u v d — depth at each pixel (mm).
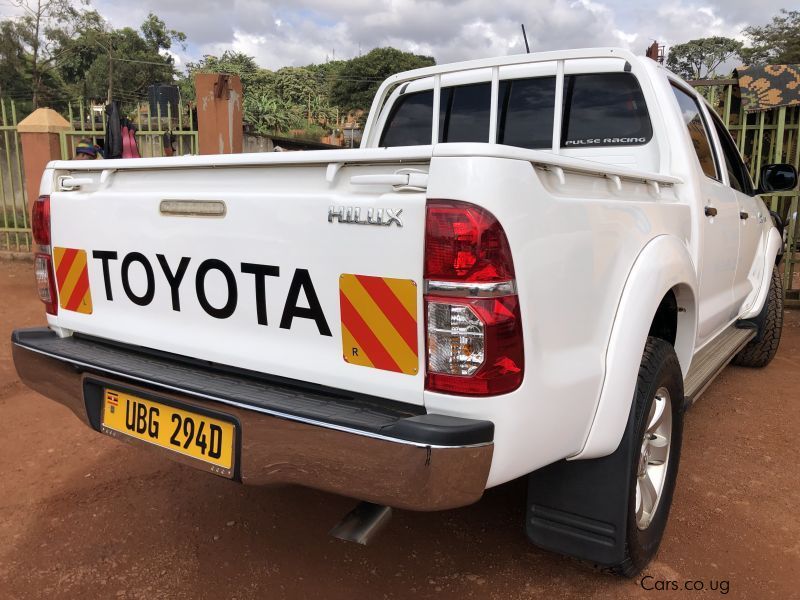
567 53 3309
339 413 1781
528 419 1760
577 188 2033
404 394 1773
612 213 2135
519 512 2922
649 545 2416
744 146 7035
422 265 1688
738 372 5105
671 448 2592
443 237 1643
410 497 1627
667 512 2578
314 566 2525
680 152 3047
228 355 2133
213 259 2119
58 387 2438
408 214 1696
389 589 2385
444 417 1690
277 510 2955
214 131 8477
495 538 2717
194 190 2164
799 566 2510
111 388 2273
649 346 2385
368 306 1800
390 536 2730
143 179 2314
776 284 4898
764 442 3701
